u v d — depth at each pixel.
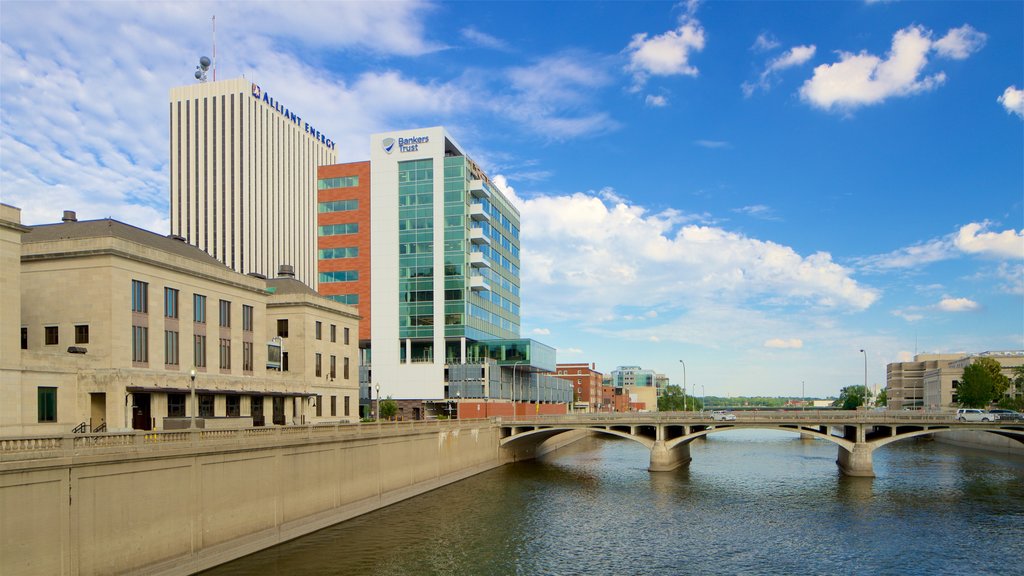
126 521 29.77
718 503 57.59
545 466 86.44
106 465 28.81
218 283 56.31
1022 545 43.38
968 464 86.81
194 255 59.41
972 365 142.12
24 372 39.75
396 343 112.25
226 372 57.06
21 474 25.27
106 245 45.12
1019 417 91.56
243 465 37.47
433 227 112.75
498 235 131.38
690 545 42.88
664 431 82.44
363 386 112.56
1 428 37.75
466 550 40.50
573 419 87.94
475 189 115.75
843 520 50.62
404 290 112.75
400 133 115.06
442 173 113.31
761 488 66.12
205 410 53.78
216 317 56.03
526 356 116.94
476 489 64.31
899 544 43.53
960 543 43.81
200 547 34.06
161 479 31.73
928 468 82.38
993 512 53.72
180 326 51.62
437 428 66.19
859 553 41.34
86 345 45.31
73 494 27.31
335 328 75.25
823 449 115.12
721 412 99.38
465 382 109.56
